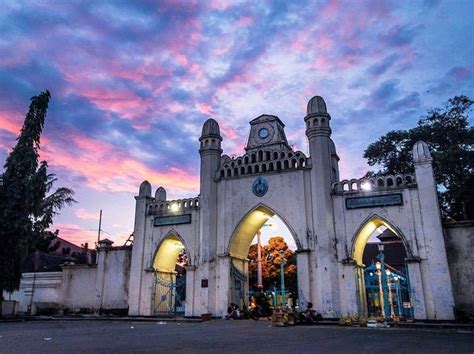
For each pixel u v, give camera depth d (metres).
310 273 21.89
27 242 24.92
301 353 8.65
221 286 23.88
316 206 22.69
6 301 26.61
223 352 8.74
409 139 29.75
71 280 28.84
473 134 27.31
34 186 25.33
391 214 21.16
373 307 24.98
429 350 9.32
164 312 26.58
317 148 23.53
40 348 9.27
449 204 27.62
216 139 26.67
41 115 27.08
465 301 19.42
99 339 11.59
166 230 26.66
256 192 24.59
